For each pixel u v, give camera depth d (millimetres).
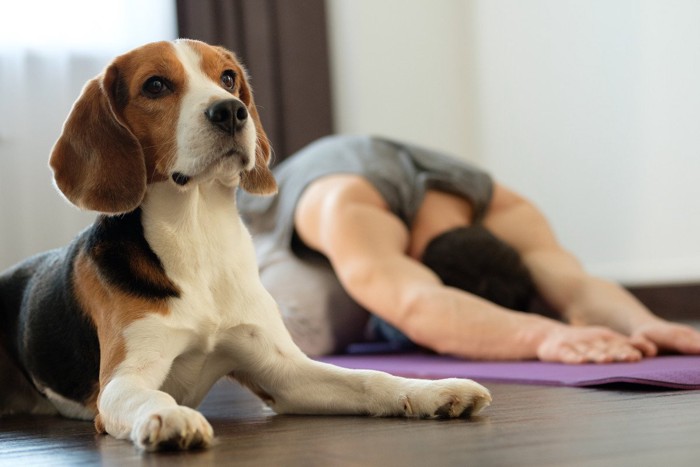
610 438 1370
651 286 4660
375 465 1237
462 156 5895
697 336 2629
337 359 3268
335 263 3205
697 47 4352
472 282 3150
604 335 2586
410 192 3455
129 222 1787
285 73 5215
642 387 2008
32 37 4574
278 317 1889
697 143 4379
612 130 4867
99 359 1799
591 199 5012
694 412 1608
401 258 3129
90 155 1809
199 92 1792
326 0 5484
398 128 5727
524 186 5480
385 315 3023
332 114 5371
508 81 5559
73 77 4652
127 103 1822
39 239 4574
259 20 5074
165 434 1414
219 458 1351
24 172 4547
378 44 5672
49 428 1830
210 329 1772
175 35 4828
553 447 1314
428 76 5809
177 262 1756
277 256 3584
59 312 1903
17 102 4543
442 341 2871
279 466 1263
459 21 5887
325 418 1766
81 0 4660
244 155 1784
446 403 1651
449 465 1216
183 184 1750
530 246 3502
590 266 5023
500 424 1564
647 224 4680
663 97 4547
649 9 4605
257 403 2207
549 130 5277
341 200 3307
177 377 1820
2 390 2141
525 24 5406
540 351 2631
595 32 4934
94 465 1346
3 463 1418
